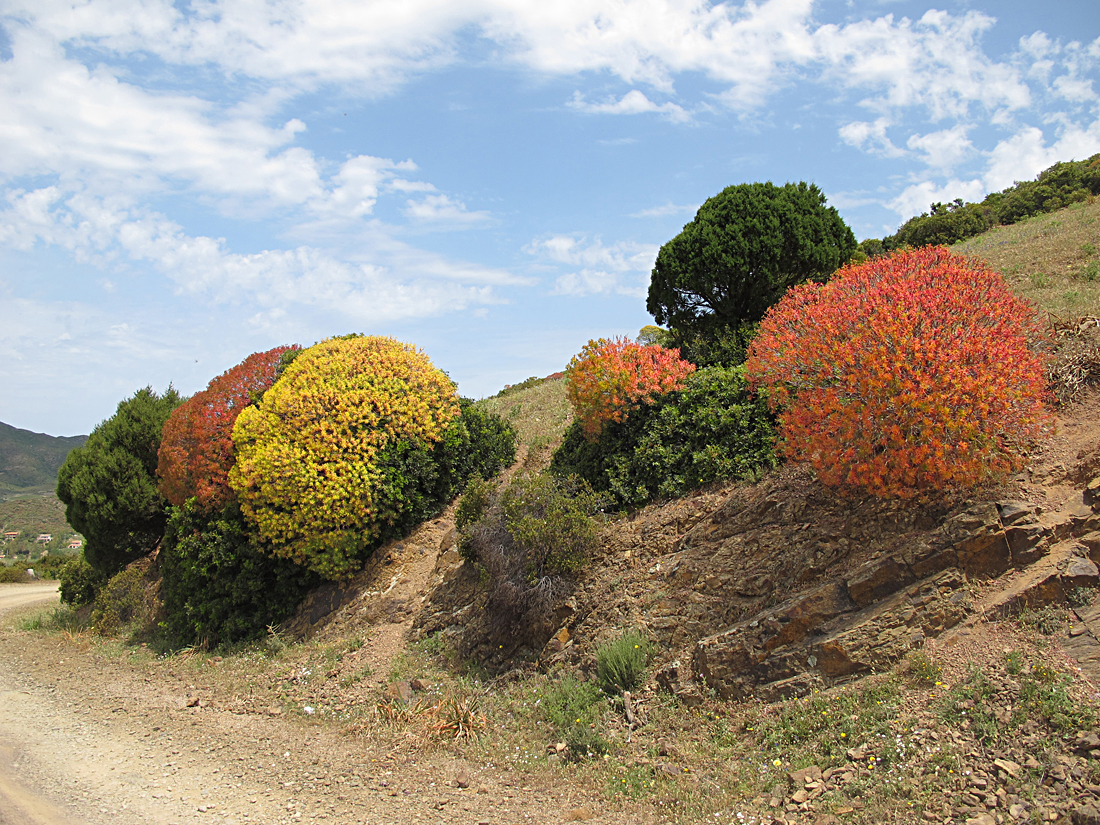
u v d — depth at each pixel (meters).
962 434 6.52
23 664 13.55
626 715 7.07
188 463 14.49
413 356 14.54
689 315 14.95
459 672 9.53
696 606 7.88
